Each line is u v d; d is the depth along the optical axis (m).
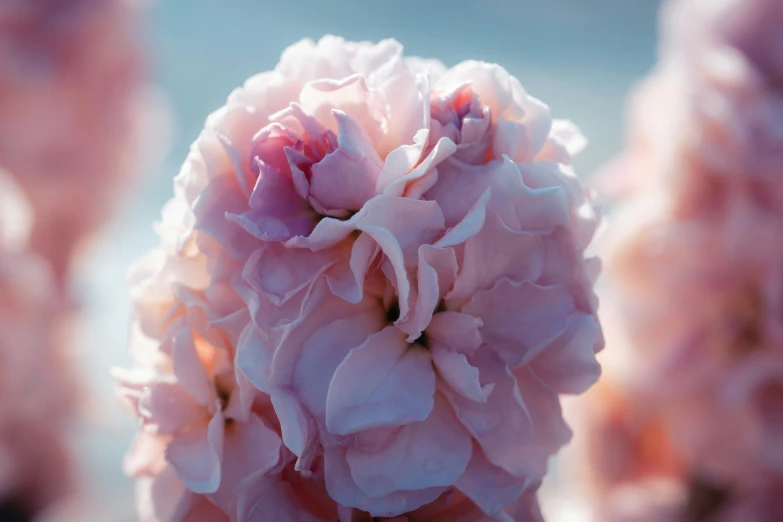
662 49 0.53
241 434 0.30
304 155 0.30
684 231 0.47
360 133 0.30
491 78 0.30
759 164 0.43
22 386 0.63
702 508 0.50
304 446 0.29
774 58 0.46
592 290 0.30
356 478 0.30
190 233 0.30
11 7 0.67
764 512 0.48
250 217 0.30
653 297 0.49
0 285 0.61
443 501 0.31
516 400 0.30
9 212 0.62
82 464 0.71
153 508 0.31
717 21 0.46
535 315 0.30
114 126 0.75
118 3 0.73
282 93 0.31
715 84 0.45
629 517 0.50
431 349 0.30
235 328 0.30
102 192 0.75
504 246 0.30
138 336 0.32
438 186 0.30
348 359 0.29
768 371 0.46
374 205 0.29
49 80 0.69
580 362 0.30
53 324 0.68
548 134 0.31
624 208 0.53
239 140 0.30
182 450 0.31
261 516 0.30
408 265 0.30
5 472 0.64
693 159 0.46
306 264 0.30
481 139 0.30
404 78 0.30
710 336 0.48
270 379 0.29
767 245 0.44
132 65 0.76
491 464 0.30
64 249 0.74
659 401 0.48
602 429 0.52
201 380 0.30
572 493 0.56
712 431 0.47
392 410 0.29
